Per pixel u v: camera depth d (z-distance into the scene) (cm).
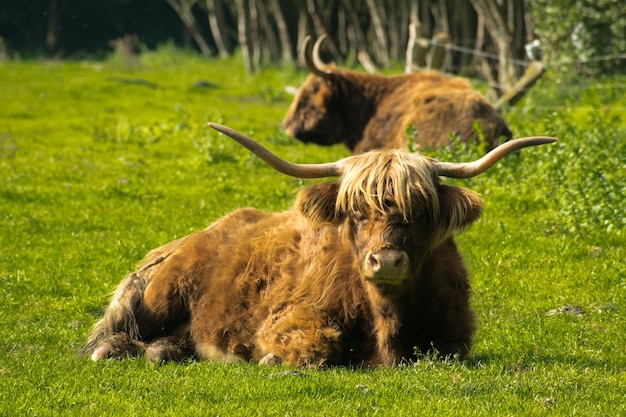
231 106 11131
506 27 10625
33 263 4303
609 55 9794
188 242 3189
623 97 8731
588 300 3681
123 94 11969
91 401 2445
